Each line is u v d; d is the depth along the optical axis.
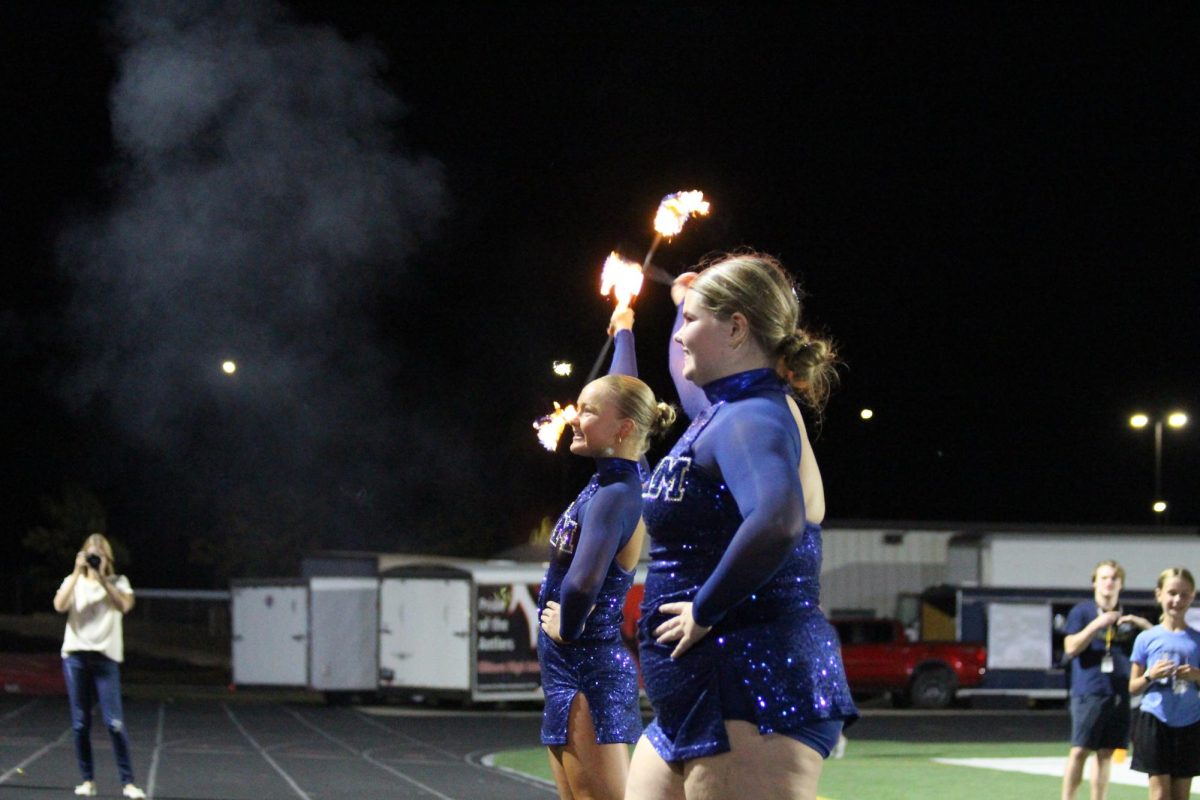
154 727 19.03
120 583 10.83
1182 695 8.52
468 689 25.08
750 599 3.17
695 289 3.31
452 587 25.59
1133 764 8.71
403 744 17.69
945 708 29.06
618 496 4.86
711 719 3.16
